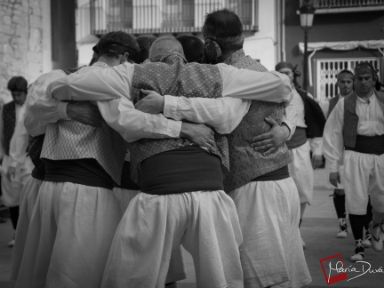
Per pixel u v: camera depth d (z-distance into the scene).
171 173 4.09
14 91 9.24
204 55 4.91
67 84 4.32
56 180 4.57
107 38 4.92
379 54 24.25
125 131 4.18
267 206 4.54
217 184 4.21
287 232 4.61
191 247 4.16
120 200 5.29
